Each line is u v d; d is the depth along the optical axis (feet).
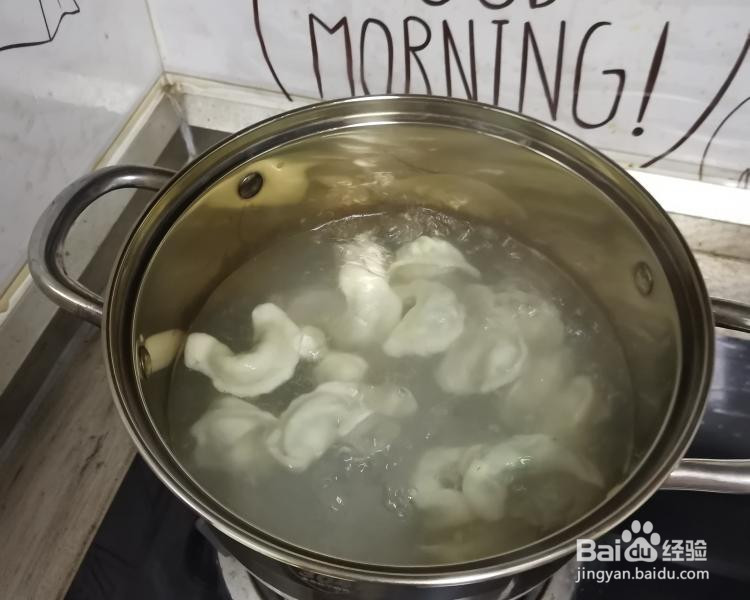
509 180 2.08
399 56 2.20
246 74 2.42
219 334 2.18
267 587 1.90
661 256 1.72
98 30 2.12
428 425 2.02
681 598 1.88
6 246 1.95
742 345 2.25
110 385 1.42
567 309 2.24
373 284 2.23
